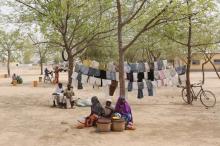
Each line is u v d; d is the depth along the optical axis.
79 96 24.69
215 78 48.00
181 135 11.78
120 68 16.00
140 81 18.25
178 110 17.70
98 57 35.06
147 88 18.31
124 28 20.61
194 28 19.86
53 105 19.31
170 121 14.47
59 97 18.91
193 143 10.66
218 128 13.00
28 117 15.58
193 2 15.68
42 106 19.45
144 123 14.00
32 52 57.72
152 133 12.09
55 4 18.34
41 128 13.00
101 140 11.02
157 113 16.72
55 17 18.19
